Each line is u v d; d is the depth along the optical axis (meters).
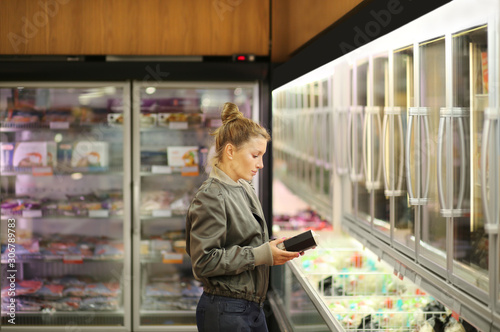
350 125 3.31
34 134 4.36
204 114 4.34
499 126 1.52
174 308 4.32
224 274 2.14
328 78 3.91
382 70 2.65
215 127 4.32
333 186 3.93
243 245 2.21
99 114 4.27
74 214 4.26
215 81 4.11
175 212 4.28
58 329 4.20
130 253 4.19
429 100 2.05
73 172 4.29
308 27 2.74
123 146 4.19
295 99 5.17
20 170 4.26
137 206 4.15
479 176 1.69
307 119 4.68
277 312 3.58
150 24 4.14
